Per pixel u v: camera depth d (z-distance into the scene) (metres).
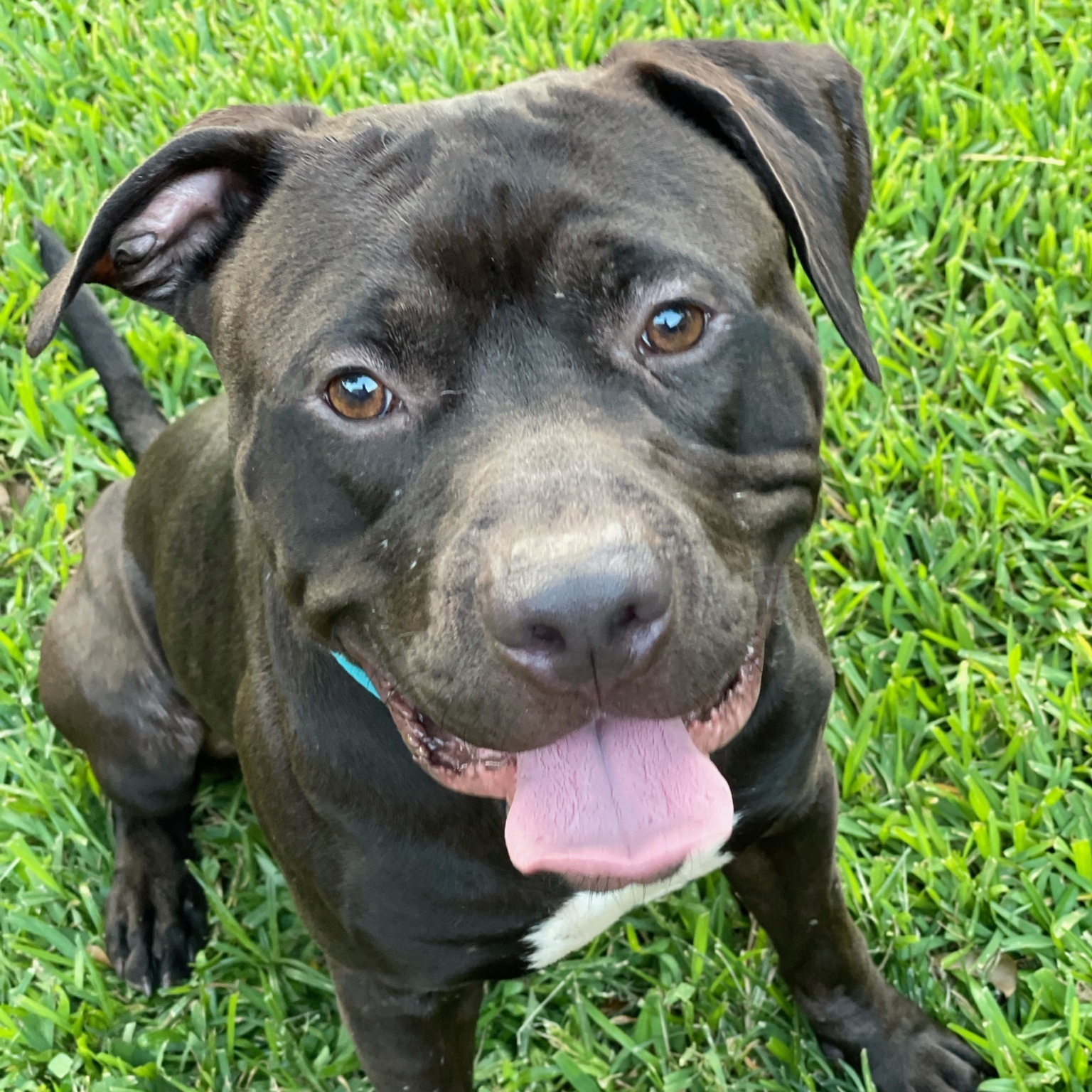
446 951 0.46
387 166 0.40
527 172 0.39
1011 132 0.84
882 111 0.87
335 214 0.40
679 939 0.61
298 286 0.40
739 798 0.46
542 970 0.59
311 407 0.39
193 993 0.63
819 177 0.45
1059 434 0.72
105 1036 0.63
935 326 0.79
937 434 0.74
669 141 0.41
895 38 0.91
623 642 0.34
